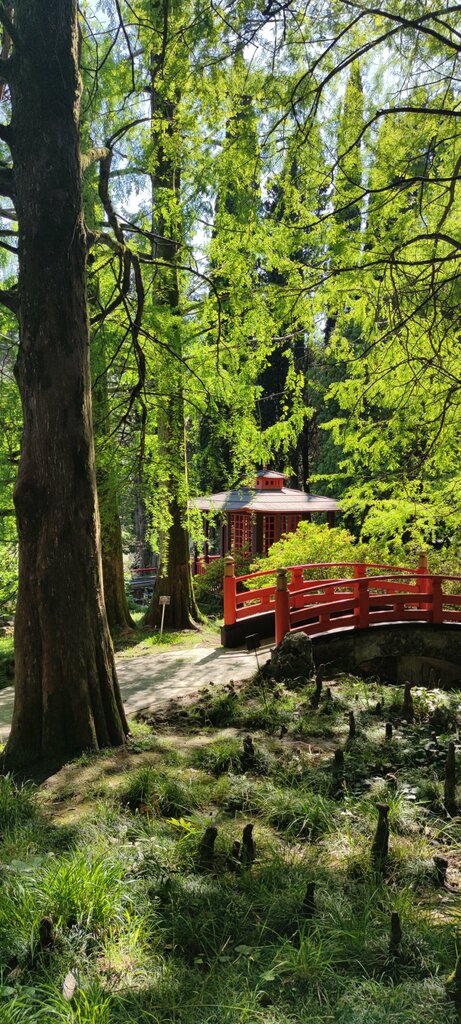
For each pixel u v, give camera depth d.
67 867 3.31
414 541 14.12
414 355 8.69
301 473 28.95
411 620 9.91
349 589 13.24
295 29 6.48
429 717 6.19
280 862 3.59
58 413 5.51
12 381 10.52
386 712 6.32
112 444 9.95
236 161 7.09
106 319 9.15
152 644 11.91
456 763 5.02
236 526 21.44
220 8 6.27
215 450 11.73
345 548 14.19
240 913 3.17
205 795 4.66
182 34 6.47
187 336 11.25
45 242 5.43
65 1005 2.42
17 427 10.59
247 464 12.38
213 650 10.70
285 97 6.70
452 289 7.03
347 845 3.78
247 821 4.25
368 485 11.63
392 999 2.50
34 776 5.10
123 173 9.23
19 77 5.43
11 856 3.70
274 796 4.43
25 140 5.43
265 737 5.83
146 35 7.01
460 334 8.39
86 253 5.84
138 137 9.43
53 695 5.50
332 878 3.42
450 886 3.44
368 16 6.41
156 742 5.75
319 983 2.64
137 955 2.87
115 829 4.05
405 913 3.12
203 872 3.58
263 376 25.80
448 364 8.63
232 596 10.91
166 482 12.69
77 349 5.62
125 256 7.19
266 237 8.22
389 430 9.69
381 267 7.53
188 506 12.89
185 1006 2.54
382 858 3.54
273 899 3.22
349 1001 2.50
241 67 6.61
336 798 4.52
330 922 3.03
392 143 7.08
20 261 5.55
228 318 9.74
